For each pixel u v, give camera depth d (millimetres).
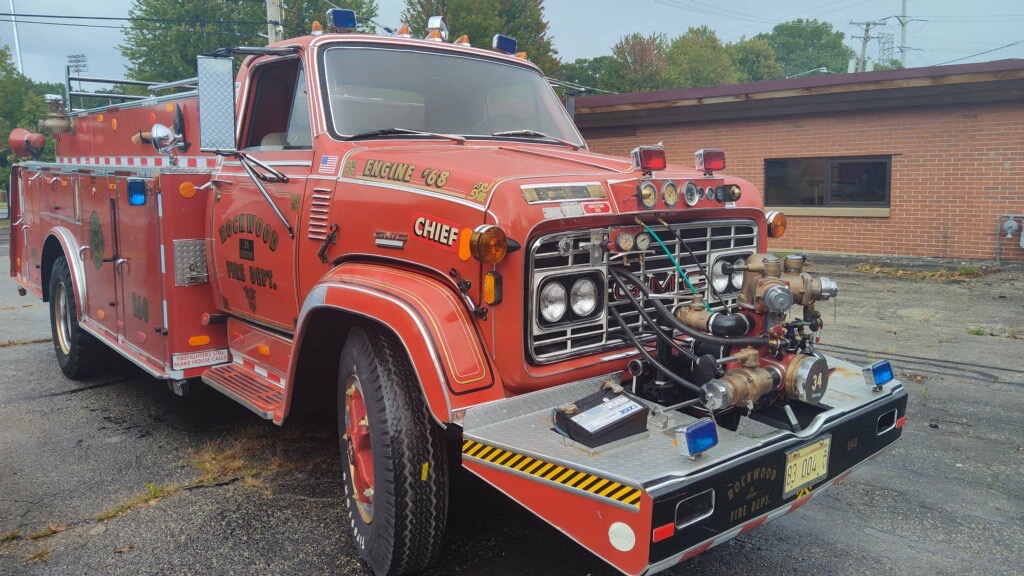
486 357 2760
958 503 3818
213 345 4531
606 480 2260
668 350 2936
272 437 4793
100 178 5117
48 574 3170
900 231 12688
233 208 4164
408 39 4160
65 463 4391
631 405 2531
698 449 2330
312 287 3561
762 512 2523
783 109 13148
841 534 3523
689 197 3113
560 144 4199
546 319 2793
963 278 10523
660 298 3115
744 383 2602
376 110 3828
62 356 6289
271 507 3809
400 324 2771
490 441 2555
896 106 12281
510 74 4438
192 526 3604
